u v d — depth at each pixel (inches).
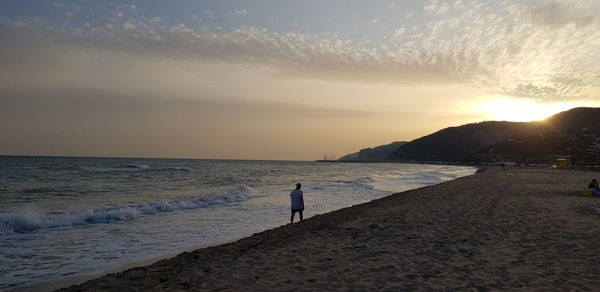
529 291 219.0
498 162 6978.4
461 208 611.2
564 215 518.6
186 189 1229.1
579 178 1723.7
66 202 837.2
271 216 671.1
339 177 2300.7
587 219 483.2
